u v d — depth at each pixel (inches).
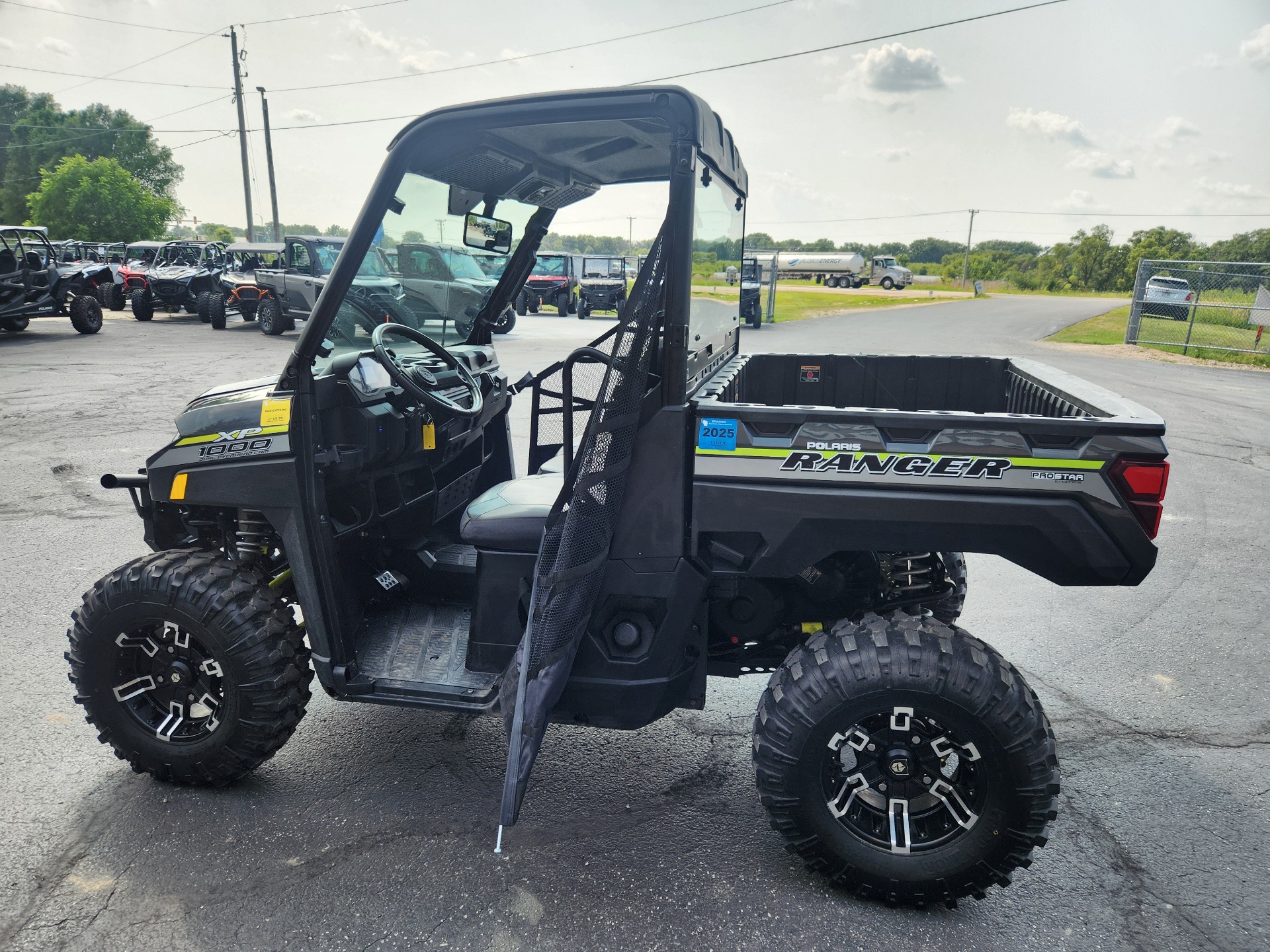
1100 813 108.5
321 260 653.3
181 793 109.3
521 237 129.8
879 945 85.2
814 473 87.7
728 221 109.9
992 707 83.2
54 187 2410.2
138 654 109.0
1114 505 84.6
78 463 274.2
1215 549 211.8
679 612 92.7
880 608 111.7
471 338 137.7
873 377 143.9
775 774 88.6
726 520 89.7
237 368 493.7
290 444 99.1
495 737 125.0
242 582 103.5
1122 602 179.3
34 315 634.2
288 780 113.0
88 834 100.7
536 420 123.6
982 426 85.0
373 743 122.8
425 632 114.6
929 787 90.1
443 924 87.0
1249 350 641.6
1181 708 135.8
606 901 90.9
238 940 84.5
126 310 949.8
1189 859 99.3
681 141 81.9
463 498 136.3
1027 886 94.8
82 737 122.3
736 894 92.5
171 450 105.2
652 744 124.5
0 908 88.7
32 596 171.3
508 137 94.3
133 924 86.6
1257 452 315.3
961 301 1750.7
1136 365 584.4
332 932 85.7
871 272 2369.6
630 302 84.9
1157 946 85.7
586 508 87.0
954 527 87.6
